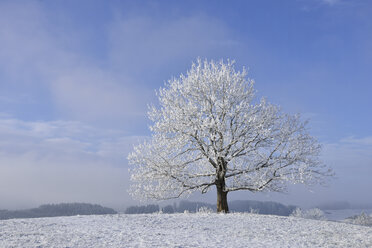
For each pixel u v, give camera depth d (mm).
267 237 13836
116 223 15828
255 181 24312
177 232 14070
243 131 25297
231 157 24469
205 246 11102
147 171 26312
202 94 26719
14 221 15430
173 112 26938
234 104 26469
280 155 25297
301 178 23531
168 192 26141
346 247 12688
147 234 13062
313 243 13156
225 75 27125
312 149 25531
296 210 37250
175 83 27453
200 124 25281
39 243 10453
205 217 18797
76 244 10523
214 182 25562
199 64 27609
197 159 26266
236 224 16812
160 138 26328
